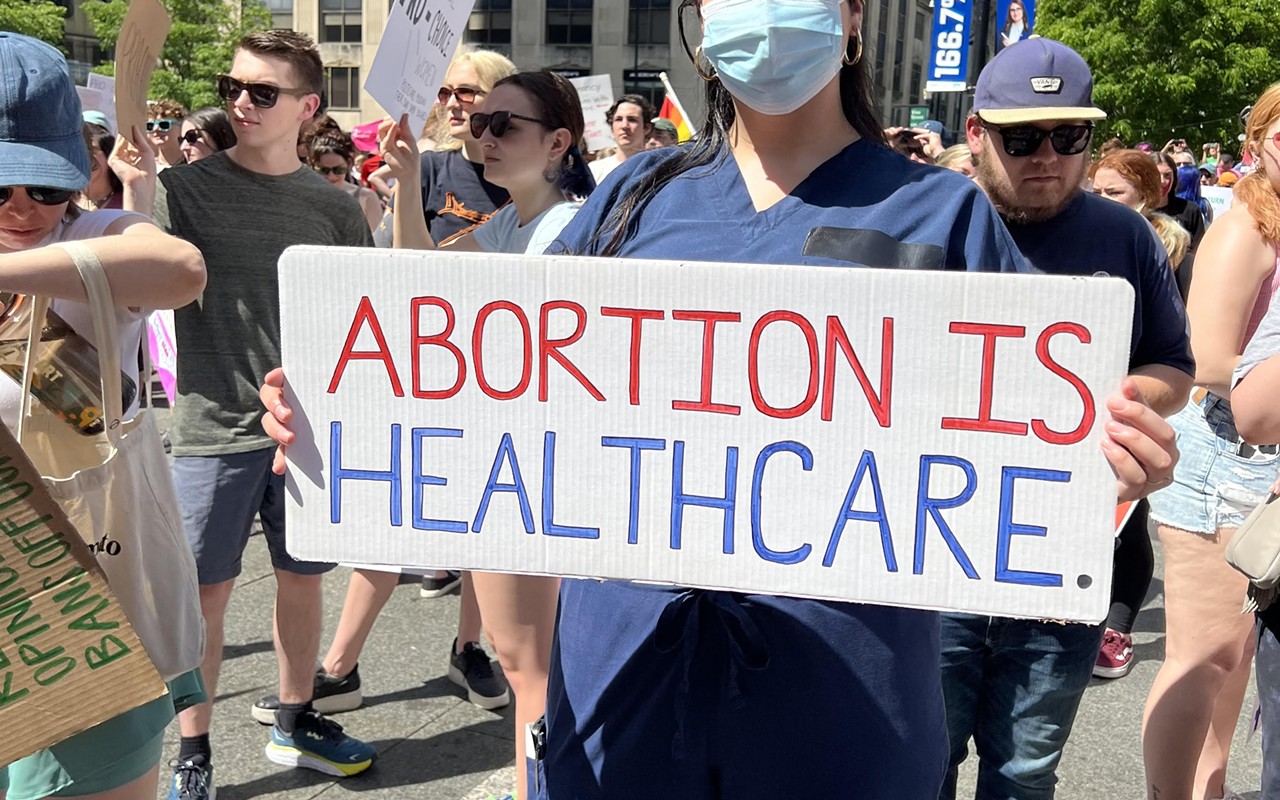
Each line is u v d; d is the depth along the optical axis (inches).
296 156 129.0
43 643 65.4
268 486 123.7
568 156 120.6
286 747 127.5
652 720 61.7
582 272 56.4
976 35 422.0
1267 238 97.3
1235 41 1088.8
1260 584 75.2
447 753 133.0
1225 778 125.9
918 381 54.2
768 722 59.2
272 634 165.3
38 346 71.3
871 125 62.6
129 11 103.5
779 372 55.4
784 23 55.2
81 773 72.3
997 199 96.3
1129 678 160.7
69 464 73.4
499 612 98.5
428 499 59.4
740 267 54.9
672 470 57.1
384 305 58.3
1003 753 94.8
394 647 162.7
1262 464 102.2
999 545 54.5
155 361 220.2
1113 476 53.2
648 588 62.1
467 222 180.9
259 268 122.2
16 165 70.5
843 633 58.8
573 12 1899.6
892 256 57.1
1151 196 165.9
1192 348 99.6
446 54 129.1
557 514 58.4
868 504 55.4
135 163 109.8
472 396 58.3
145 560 77.2
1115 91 1097.4
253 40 123.2
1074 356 52.9
